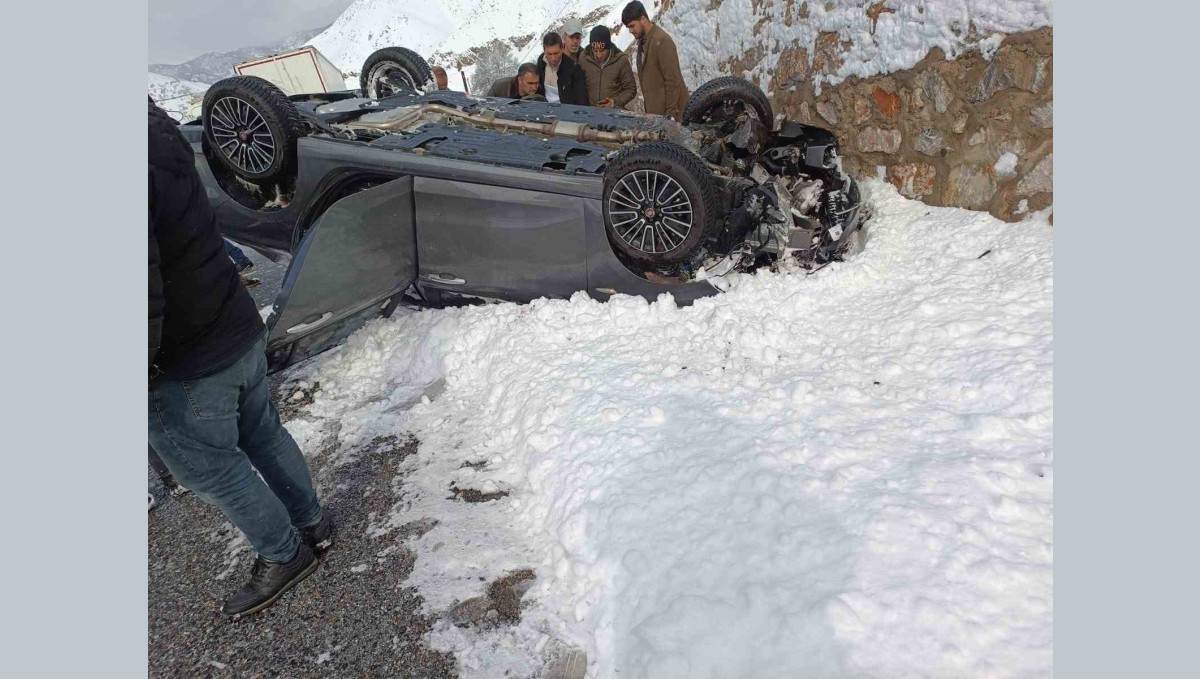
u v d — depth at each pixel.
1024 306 2.76
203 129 3.60
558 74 6.15
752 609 1.67
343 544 2.37
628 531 2.03
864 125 4.43
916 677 1.46
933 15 3.67
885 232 3.78
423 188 3.44
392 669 1.85
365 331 3.77
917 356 2.70
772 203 3.59
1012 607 1.56
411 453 2.88
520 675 1.77
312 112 4.01
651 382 2.80
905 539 1.76
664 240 3.31
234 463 1.93
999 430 2.13
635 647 1.69
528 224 3.41
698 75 7.17
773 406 2.50
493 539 2.29
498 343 3.39
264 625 2.06
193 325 1.73
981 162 3.53
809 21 4.89
